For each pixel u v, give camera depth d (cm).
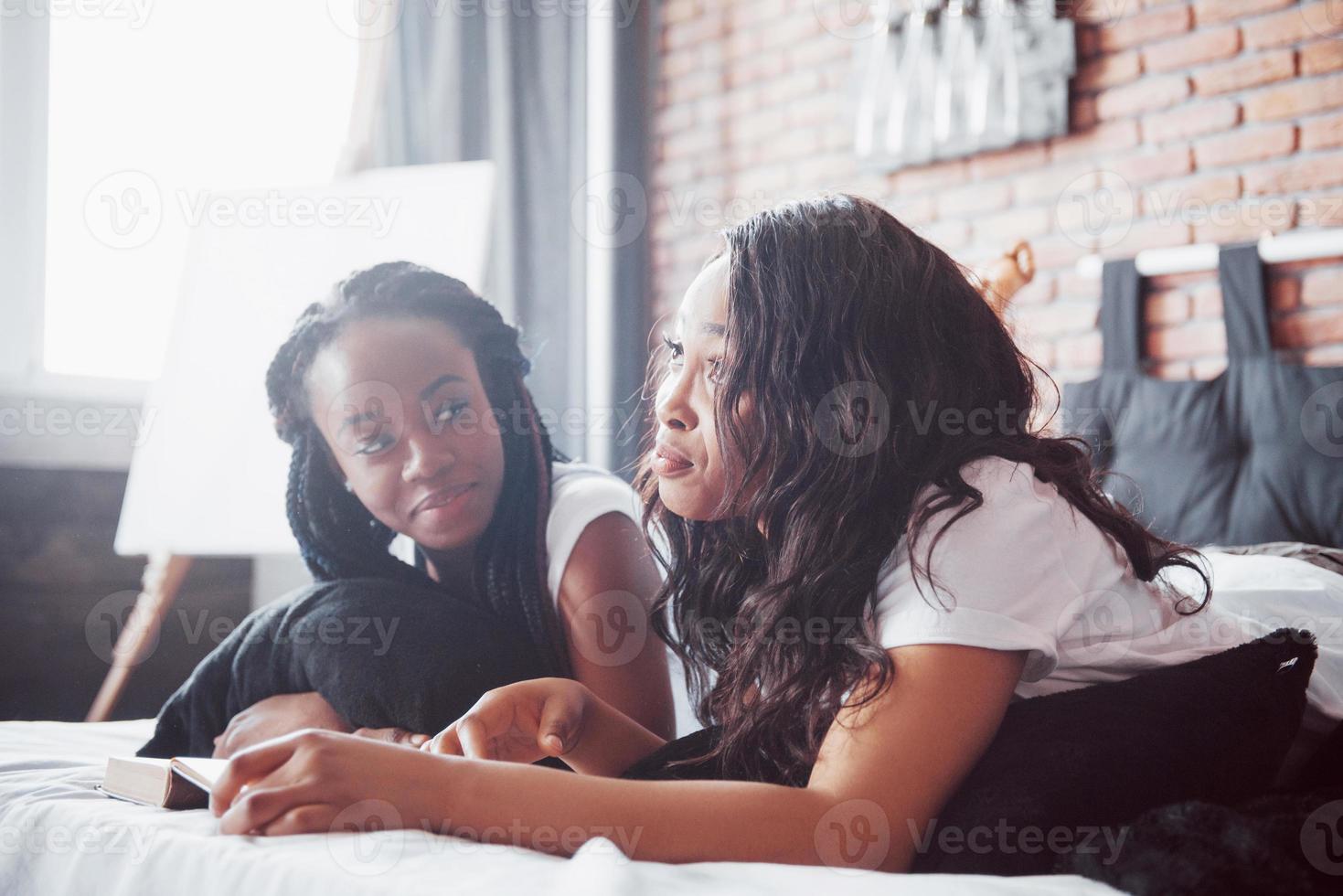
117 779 85
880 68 277
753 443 85
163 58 248
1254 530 201
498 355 128
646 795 68
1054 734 74
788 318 85
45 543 234
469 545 121
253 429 196
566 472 129
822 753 72
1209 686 78
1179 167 237
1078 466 88
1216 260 221
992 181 263
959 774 69
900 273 87
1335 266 213
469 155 290
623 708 117
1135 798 71
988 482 78
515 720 85
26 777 96
